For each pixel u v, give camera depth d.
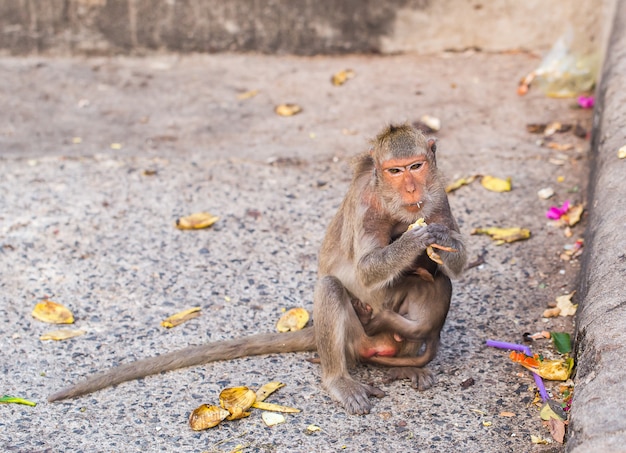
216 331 5.98
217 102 9.56
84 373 5.59
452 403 5.20
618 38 7.90
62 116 9.31
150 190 7.83
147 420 5.14
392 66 10.18
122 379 5.45
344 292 5.35
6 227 7.25
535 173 7.86
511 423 5.00
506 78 9.73
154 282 6.54
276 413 5.16
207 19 10.44
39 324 6.07
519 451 4.77
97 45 10.54
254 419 5.12
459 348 5.73
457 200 7.54
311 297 6.35
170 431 5.05
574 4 9.98
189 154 8.45
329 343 5.28
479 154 8.22
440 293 5.36
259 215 7.43
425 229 4.98
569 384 5.25
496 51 10.34
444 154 8.23
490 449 4.80
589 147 8.09
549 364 5.38
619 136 6.47
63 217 7.41
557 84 9.44
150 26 10.48
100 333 5.98
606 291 4.98
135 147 8.61
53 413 5.21
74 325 6.07
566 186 7.63
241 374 5.54
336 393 5.24
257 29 10.45
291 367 5.60
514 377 5.41
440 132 8.67
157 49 10.54
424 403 5.21
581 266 6.14
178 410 5.23
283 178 8.01
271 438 4.95
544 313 6.00
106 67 10.44
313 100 9.52
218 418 5.06
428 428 4.99
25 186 7.88
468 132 8.66
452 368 5.53
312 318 6.11
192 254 6.90
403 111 9.13
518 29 10.23
